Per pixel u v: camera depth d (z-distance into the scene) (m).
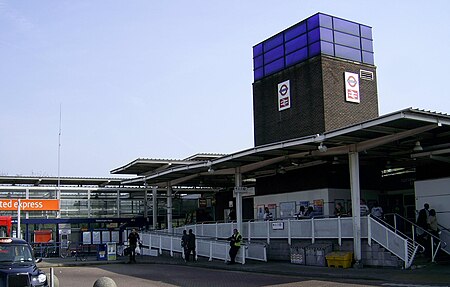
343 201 27.75
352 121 31.64
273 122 33.88
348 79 31.95
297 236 25.34
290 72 32.97
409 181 28.02
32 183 44.66
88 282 20.20
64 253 35.97
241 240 25.94
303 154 24.30
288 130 32.66
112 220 41.84
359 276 18.42
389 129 19.45
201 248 29.66
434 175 24.11
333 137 20.33
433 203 23.52
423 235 21.55
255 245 26.91
